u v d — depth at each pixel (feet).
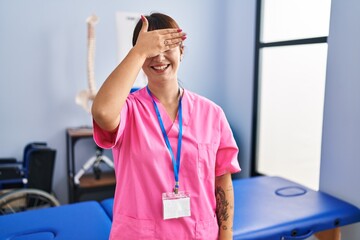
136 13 10.08
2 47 9.25
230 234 3.26
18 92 9.57
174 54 2.81
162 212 2.89
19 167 8.61
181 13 11.04
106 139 2.70
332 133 6.93
